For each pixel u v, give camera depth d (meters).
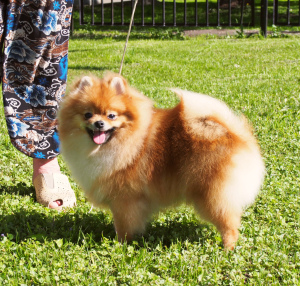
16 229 1.68
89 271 1.54
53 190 1.88
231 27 6.64
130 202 1.64
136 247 1.67
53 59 1.83
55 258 1.58
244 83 3.24
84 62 4.27
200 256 1.60
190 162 1.61
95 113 1.59
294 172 2.04
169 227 1.75
